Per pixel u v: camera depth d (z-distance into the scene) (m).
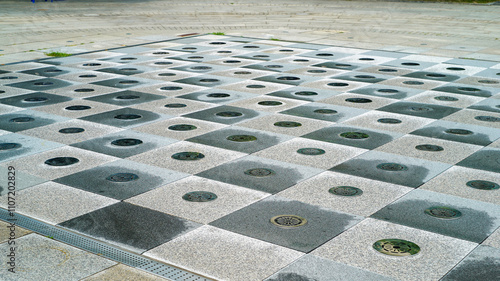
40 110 9.45
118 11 28.55
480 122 8.89
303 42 18.19
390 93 10.92
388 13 28.69
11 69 13.17
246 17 26.44
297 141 7.84
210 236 4.98
